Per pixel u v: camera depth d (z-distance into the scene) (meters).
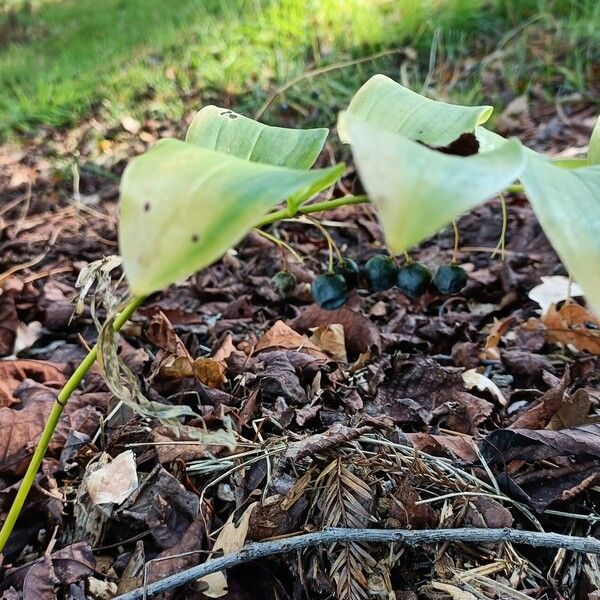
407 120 0.14
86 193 0.49
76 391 0.25
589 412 0.22
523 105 0.50
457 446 0.20
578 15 0.60
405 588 0.16
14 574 0.17
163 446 0.20
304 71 0.58
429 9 0.62
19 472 0.20
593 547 0.15
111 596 0.17
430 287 0.17
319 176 0.10
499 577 0.16
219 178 0.10
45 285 0.34
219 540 0.17
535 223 0.36
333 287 0.16
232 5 0.74
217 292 0.33
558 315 0.27
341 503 0.17
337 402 0.23
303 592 0.16
